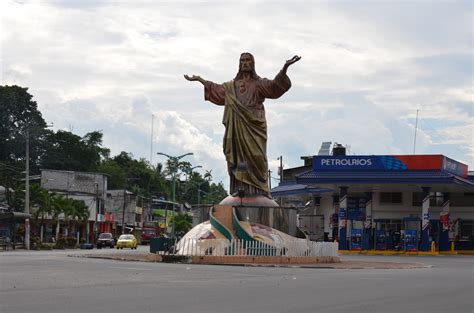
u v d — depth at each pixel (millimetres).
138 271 34219
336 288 25688
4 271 32688
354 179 80562
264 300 20922
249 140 52062
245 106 52312
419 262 54594
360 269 41281
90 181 130750
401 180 79312
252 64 52719
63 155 152750
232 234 48656
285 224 51281
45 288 23734
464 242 91125
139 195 160125
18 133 146000
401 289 25797
